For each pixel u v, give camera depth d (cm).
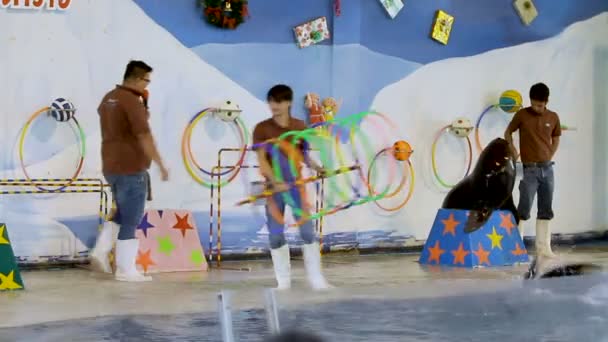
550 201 1160
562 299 768
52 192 983
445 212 1083
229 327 554
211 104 1083
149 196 980
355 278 935
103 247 963
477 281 898
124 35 1031
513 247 1084
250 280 913
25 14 977
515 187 1295
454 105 1254
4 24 969
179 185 1066
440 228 1082
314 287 837
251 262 1083
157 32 1049
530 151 1152
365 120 1178
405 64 1212
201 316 680
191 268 996
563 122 1348
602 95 1382
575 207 1365
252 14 1104
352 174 1161
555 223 1348
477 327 652
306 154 861
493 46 1282
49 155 993
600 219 1379
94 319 665
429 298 770
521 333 636
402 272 992
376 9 1188
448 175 1250
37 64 985
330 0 1155
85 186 994
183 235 1008
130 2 1032
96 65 1015
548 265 989
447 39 1241
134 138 892
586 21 1363
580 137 1366
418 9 1220
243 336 605
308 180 827
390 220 1204
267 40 1116
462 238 1059
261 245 1116
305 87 1142
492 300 762
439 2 1234
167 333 616
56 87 995
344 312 698
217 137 1088
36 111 985
